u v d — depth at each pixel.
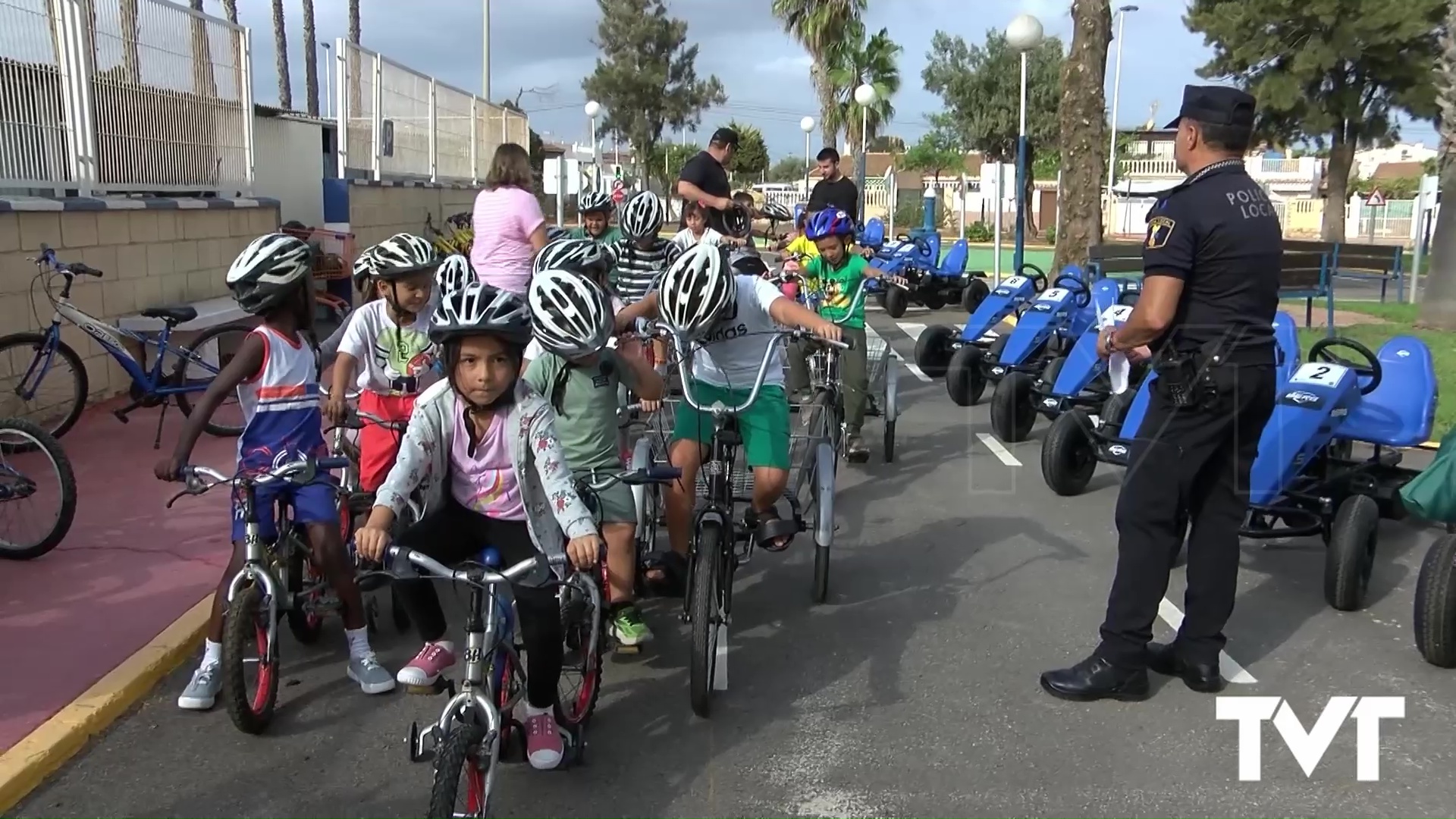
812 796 3.78
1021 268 13.33
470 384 3.40
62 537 5.64
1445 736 4.18
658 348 6.26
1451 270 13.85
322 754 4.02
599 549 3.38
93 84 8.98
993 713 4.37
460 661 4.72
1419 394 6.12
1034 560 6.14
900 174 55.34
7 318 7.73
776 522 4.82
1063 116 16.03
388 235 16.25
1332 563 5.30
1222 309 4.18
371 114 16.23
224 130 11.21
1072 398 8.16
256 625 4.17
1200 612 4.54
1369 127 32.88
